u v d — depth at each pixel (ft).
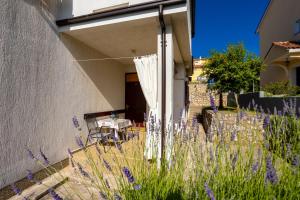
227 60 32.50
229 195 5.48
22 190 11.03
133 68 25.44
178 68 27.71
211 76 34.35
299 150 6.23
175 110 27.37
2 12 9.91
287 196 5.34
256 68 32.89
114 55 21.36
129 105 25.63
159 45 13.21
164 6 12.04
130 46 18.37
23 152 11.16
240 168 6.05
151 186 5.95
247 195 5.43
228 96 45.80
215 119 7.44
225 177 5.97
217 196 5.32
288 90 26.37
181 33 15.35
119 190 6.35
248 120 7.86
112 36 15.69
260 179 5.66
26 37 11.37
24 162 11.21
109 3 14.40
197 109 51.83
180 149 7.36
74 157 14.58
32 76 11.80
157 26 13.38
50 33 13.34
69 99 15.20
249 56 32.71
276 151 6.44
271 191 5.21
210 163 6.30
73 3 14.64
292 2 35.40
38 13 12.31
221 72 32.53
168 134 9.62
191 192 5.77
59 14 14.49
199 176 5.92
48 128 13.08
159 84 13.34
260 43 52.19
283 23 38.52
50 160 13.17
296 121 7.63
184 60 26.91
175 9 11.89
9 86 10.30
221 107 35.76
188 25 13.92
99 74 19.69
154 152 7.87
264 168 5.85
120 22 13.11
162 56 13.09
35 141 12.01
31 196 10.55
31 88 11.71
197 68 88.89
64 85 14.65
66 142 14.82
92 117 18.13
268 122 7.16
